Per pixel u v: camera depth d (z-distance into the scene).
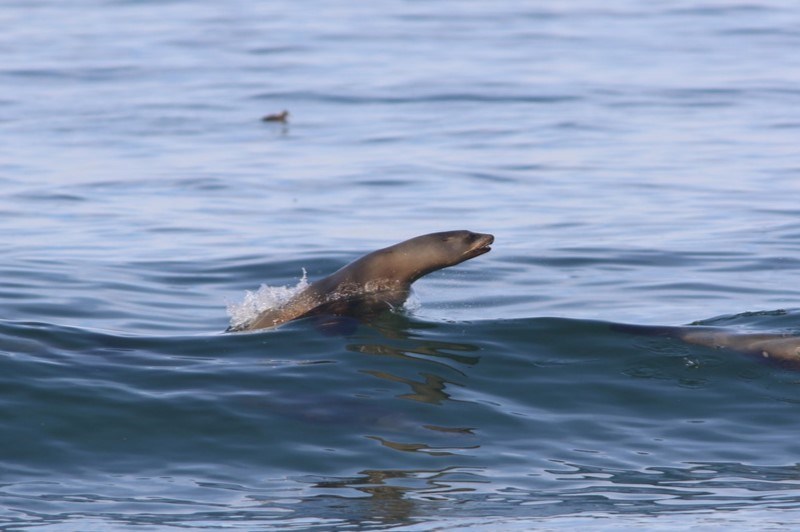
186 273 55.19
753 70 118.50
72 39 144.50
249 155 86.19
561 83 113.31
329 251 58.78
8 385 35.56
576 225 64.12
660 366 37.88
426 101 106.38
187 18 160.00
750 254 57.22
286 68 124.38
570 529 27.50
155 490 30.27
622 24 149.88
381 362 37.84
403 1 174.75
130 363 37.69
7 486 30.34
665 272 54.31
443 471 31.23
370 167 80.94
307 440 32.88
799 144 85.38
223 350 38.97
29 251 58.81
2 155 86.06
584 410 35.16
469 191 73.12
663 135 89.94
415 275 44.56
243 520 28.38
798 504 29.11
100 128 97.00
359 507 29.11
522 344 39.47
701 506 29.06
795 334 40.06
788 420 34.59
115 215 67.88
